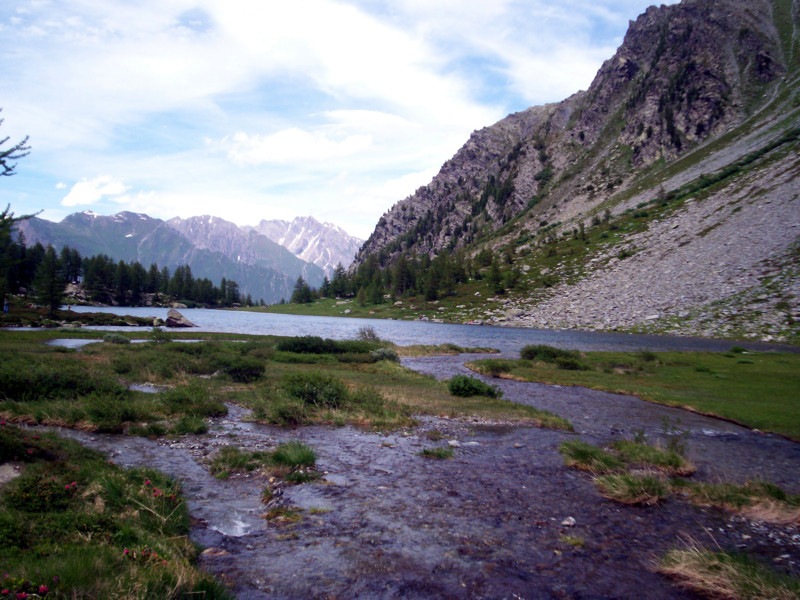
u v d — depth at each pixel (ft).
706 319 262.88
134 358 96.73
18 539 19.83
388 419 60.80
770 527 30.63
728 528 30.35
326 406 65.57
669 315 287.07
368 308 543.80
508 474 40.32
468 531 27.76
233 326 307.37
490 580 21.84
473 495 34.47
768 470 45.24
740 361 138.62
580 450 44.91
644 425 65.57
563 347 199.41
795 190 346.33
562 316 346.54
